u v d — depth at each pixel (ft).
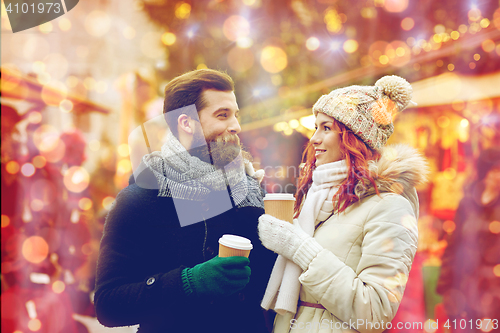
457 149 12.82
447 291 8.25
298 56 12.49
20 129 10.79
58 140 11.14
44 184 10.08
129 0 13.26
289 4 12.41
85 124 13.66
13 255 9.18
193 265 4.14
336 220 4.48
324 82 12.48
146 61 13.46
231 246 3.80
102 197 12.66
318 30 12.50
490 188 7.87
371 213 4.27
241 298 4.28
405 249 4.07
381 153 4.79
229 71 12.62
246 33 12.52
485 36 11.09
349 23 12.45
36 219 9.73
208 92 4.37
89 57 13.56
